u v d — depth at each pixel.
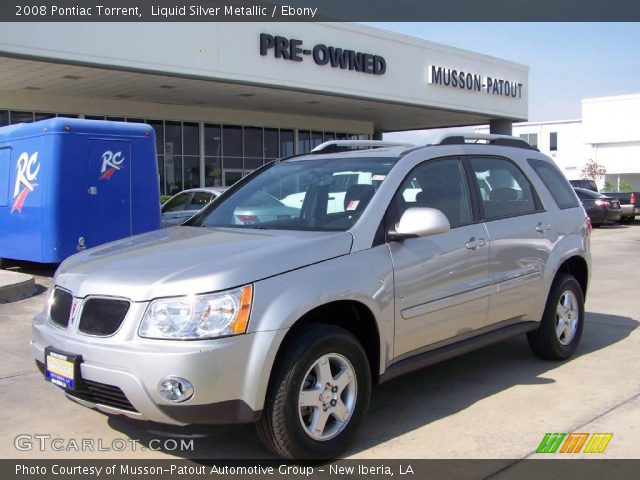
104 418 4.72
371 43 22.58
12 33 14.29
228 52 18.36
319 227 4.46
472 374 5.69
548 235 5.75
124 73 16.80
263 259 3.76
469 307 4.88
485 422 4.57
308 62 20.53
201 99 21.83
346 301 4.02
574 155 53.97
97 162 10.91
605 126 51.38
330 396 3.91
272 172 5.45
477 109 27.38
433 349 4.72
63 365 3.75
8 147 11.49
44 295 9.47
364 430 4.45
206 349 3.41
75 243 10.69
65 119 10.57
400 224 4.33
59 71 16.36
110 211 11.09
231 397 3.50
